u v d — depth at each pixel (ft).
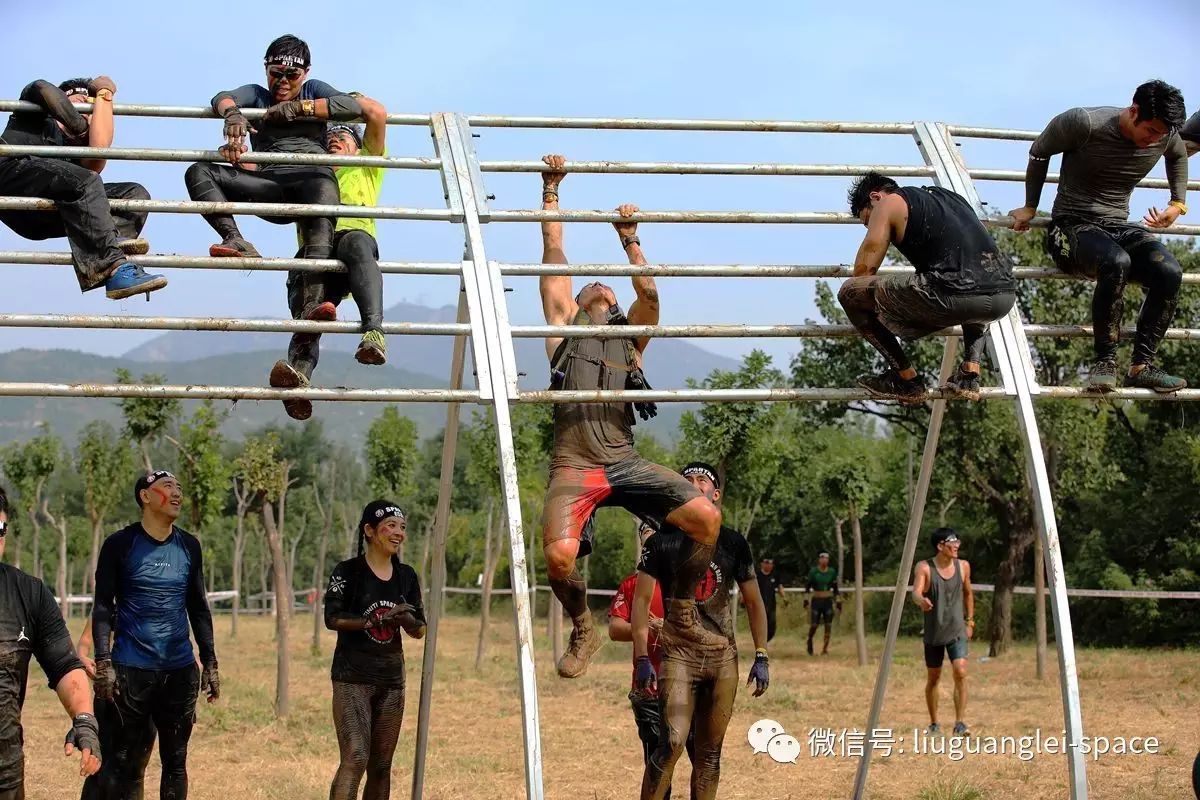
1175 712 38.52
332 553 134.00
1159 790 25.81
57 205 17.87
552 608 57.36
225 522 140.15
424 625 22.36
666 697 19.38
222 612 116.78
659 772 19.26
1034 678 51.01
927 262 18.80
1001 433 63.82
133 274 17.57
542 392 17.92
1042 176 21.04
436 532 21.59
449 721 39.06
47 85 18.31
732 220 20.47
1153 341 20.44
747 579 20.92
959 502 86.48
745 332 19.34
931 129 21.94
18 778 15.07
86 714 15.16
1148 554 78.89
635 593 19.89
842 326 19.70
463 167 19.76
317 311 18.20
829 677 53.21
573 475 18.58
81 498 136.05
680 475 18.89
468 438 66.39
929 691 34.60
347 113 19.49
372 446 69.56
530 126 20.63
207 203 18.37
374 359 18.04
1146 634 77.30
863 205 19.47
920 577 34.45
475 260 18.81
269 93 19.97
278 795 26.63
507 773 29.96
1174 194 21.52
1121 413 80.43
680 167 20.72
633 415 19.40
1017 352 19.89
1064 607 18.42
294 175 19.58
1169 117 19.70
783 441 67.51
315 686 48.11
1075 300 59.88
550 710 41.78
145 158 18.58
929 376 67.15
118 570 20.70
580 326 18.70
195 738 35.09
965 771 28.76
